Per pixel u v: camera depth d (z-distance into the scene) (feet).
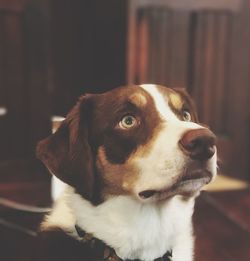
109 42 11.83
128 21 11.59
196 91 13.07
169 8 12.50
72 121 5.74
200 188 5.26
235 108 12.94
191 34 12.79
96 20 11.87
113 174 5.54
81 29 12.05
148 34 12.38
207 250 9.62
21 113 12.37
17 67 12.16
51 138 5.82
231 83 12.91
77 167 5.63
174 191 5.17
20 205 10.80
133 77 12.19
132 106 5.49
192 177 5.07
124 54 11.73
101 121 5.65
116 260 5.66
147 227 5.63
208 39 12.87
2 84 12.12
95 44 11.97
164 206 5.63
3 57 11.99
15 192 11.51
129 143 5.43
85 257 5.59
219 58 12.97
